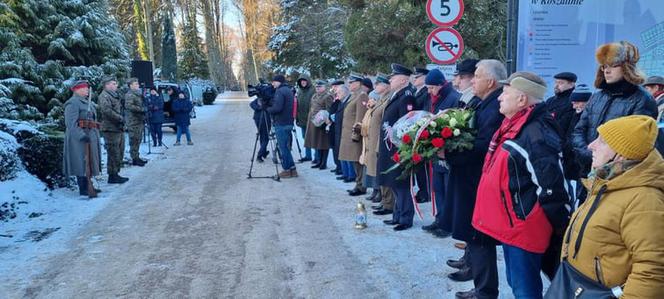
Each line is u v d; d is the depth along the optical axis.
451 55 5.93
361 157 6.57
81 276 4.20
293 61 22.70
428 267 4.27
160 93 14.10
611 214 1.93
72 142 6.90
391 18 11.30
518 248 2.74
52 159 7.44
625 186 1.92
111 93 8.03
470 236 3.21
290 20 23.09
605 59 3.43
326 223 5.66
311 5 22.00
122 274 4.23
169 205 6.59
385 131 5.21
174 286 3.97
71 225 5.69
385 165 5.27
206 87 31.72
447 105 4.78
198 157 10.94
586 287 2.03
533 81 2.71
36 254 4.73
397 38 11.62
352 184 7.90
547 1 5.29
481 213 2.89
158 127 12.68
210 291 3.87
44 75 12.02
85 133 6.93
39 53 12.81
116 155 8.06
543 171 2.58
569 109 4.80
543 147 2.61
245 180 8.28
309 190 7.46
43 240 5.14
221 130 16.86
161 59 31.52
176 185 7.93
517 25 5.35
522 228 2.69
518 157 2.66
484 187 2.85
